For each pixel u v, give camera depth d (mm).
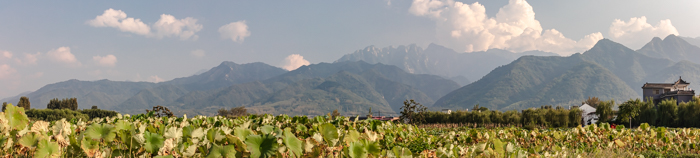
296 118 8164
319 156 3605
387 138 7297
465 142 9242
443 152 4957
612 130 12117
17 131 3004
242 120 7711
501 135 11688
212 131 3404
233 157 2881
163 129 3559
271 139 2949
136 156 3027
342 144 4199
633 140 11805
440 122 42406
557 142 11125
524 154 5742
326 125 3992
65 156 3000
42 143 2756
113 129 3094
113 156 2961
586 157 9430
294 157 3246
